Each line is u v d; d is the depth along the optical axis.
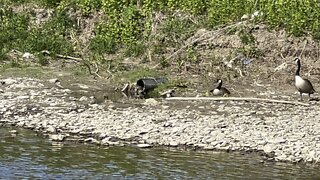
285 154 16.22
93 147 16.50
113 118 18.84
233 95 22.11
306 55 25.25
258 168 15.25
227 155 16.17
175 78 23.70
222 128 18.08
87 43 27.56
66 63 26.05
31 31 28.34
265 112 20.05
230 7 27.05
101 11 28.72
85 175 14.48
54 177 14.28
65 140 16.97
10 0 30.27
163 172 14.79
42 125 18.22
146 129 17.84
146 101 20.97
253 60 25.12
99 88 22.88
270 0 26.59
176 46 26.33
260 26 26.23
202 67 24.75
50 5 29.73
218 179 14.39
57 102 20.55
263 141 17.05
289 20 26.00
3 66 25.27
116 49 27.27
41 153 15.90
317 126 18.52
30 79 23.50
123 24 27.64
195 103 20.98
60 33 28.31
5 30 28.41
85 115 19.12
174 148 16.58
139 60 26.09
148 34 27.22
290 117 19.47
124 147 16.55
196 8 27.62
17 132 17.59
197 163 15.48
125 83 23.41
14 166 14.91
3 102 20.25
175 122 18.50
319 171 15.19
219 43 25.86
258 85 23.56
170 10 27.94
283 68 24.69
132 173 14.69
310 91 21.86
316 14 25.94
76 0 29.27
